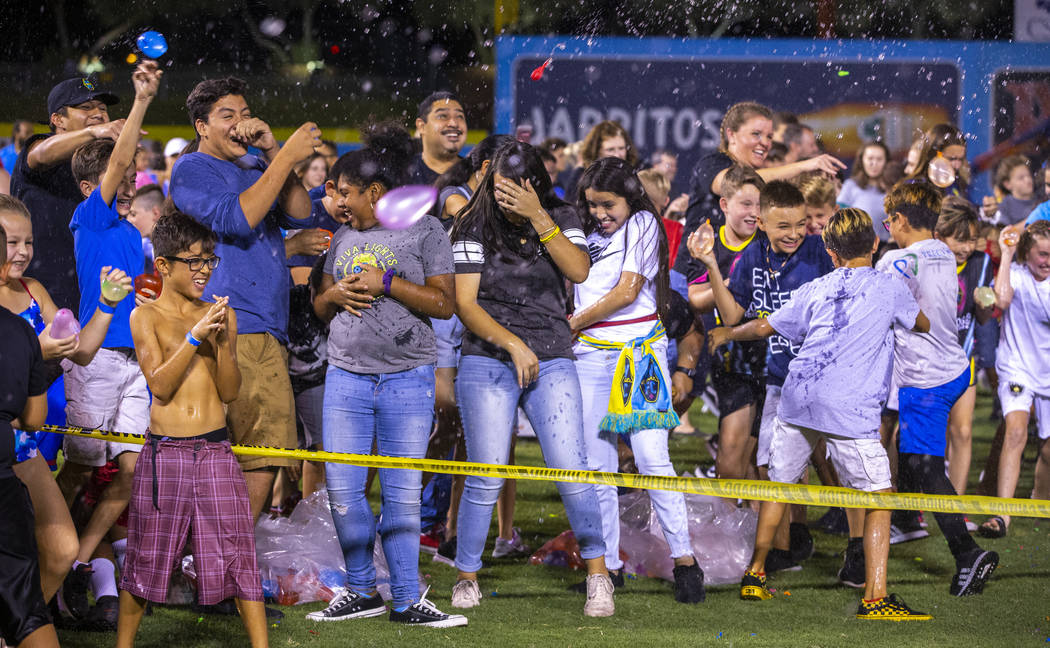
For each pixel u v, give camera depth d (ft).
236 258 25.04
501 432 25.11
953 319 29.68
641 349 27.07
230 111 25.77
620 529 30.19
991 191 65.26
